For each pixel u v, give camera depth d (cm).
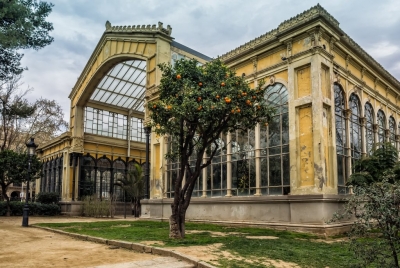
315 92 1446
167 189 2230
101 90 3369
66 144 3375
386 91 2212
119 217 2908
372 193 578
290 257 827
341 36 1609
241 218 1670
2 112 2002
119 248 1005
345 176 1590
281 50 1648
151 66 2459
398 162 1416
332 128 1480
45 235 1384
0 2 1362
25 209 1847
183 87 1149
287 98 1584
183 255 815
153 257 857
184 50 2603
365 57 1844
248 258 805
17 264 768
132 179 2928
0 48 1470
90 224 1831
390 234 549
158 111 1184
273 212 1540
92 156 3431
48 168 3834
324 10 1502
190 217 1952
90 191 3353
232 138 1831
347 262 773
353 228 614
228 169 1814
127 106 3747
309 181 1430
